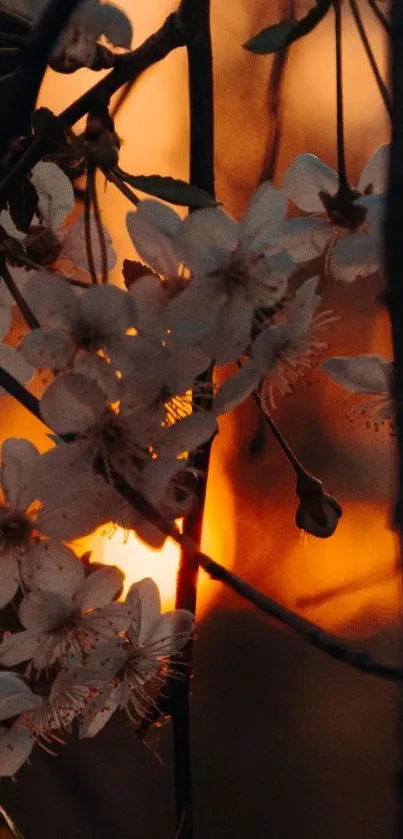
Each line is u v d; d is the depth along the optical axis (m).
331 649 0.39
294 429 0.82
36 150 0.42
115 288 0.43
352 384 0.48
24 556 0.44
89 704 0.45
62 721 0.44
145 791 0.71
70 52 0.45
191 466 0.44
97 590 0.44
